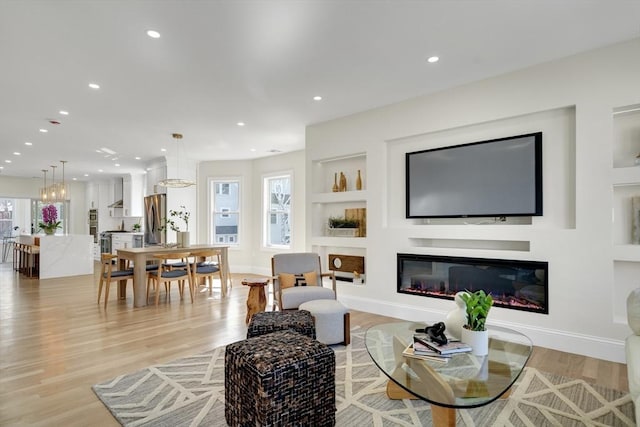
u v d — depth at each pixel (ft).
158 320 13.61
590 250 9.93
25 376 8.66
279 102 13.85
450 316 7.81
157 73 11.05
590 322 9.91
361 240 15.08
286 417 6.22
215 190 27.07
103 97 13.06
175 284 21.35
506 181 11.51
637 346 6.19
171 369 9.08
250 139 19.79
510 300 11.53
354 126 15.33
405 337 8.15
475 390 5.67
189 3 7.53
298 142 20.56
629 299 6.79
